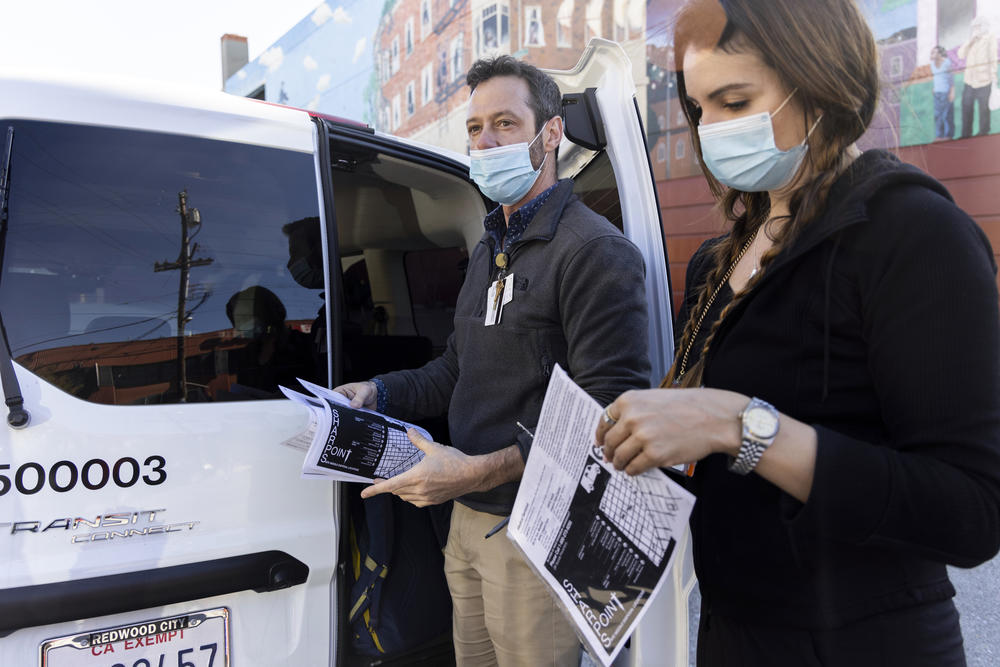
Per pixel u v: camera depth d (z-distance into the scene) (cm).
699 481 88
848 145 79
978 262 66
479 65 147
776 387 77
